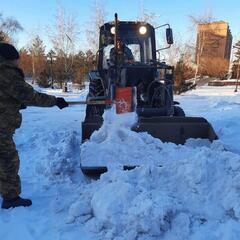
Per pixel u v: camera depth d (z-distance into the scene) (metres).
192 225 3.48
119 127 5.43
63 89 27.00
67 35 30.45
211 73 43.28
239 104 13.40
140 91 7.27
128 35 8.34
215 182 3.85
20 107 4.11
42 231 3.63
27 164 5.75
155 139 5.35
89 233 3.54
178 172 4.04
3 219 3.87
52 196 4.44
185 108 12.62
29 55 44.03
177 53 32.06
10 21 36.78
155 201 3.50
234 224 3.42
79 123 9.71
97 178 4.84
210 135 6.00
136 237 3.33
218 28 43.56
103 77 8.14
